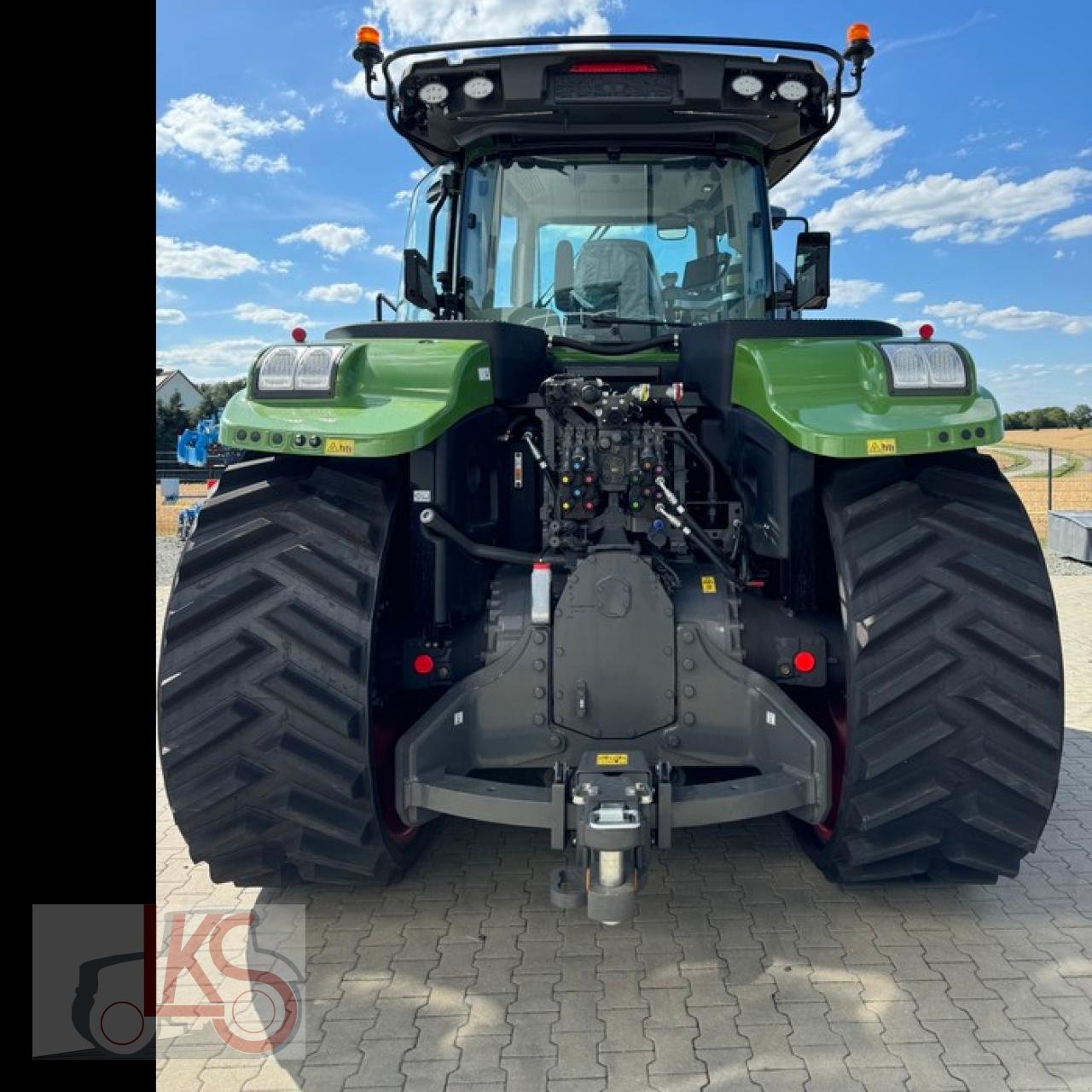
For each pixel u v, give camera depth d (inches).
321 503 111.0
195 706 104.8
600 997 100.7
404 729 124.5
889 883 117.3
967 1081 86.3
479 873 132.6
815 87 157.9
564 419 125.6
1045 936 112.7
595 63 150.5
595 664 115.6
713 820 105.7
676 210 160.7
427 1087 87.0
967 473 111.7
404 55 149.6
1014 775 103.4
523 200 161.0
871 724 104.4
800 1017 96.5
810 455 114.1
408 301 156.2
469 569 122.6
